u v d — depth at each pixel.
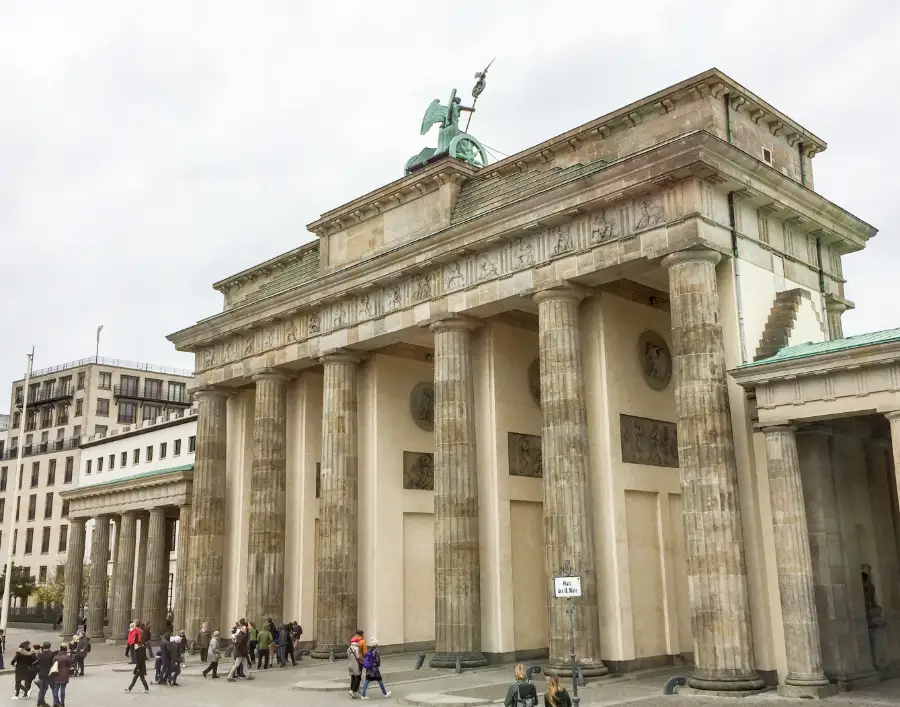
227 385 68.19
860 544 39.97
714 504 37.25
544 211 45.31
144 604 79.12
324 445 57.00
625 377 47.25
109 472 127.50
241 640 47.62
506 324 53.28
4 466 163.12
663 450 48.66
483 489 50.50
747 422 39.59
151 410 165.62
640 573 45.56
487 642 48.53
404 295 53.53
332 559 55.00
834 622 36.12
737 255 41.56
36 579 144.50
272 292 66.62
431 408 61.88
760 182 42.72
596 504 44.94
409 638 56.75
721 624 36.09
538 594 51.22
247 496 68.38
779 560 35.31
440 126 61.03
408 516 58.97
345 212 59.38
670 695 35.62
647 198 41.94
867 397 33.56
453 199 53.38
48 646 39.12
